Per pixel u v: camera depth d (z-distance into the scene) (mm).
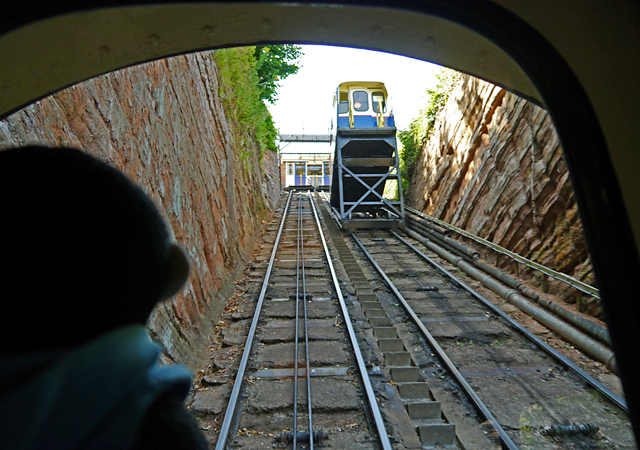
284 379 5953
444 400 5445
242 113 16172
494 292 10055
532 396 5551
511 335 7582
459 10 913
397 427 4797
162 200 6266
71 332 456
